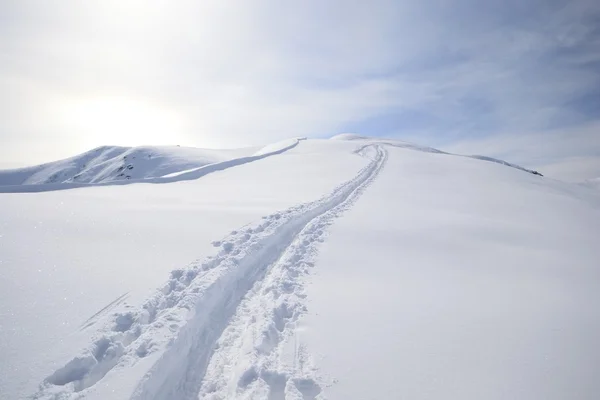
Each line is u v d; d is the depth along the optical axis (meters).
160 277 5.27
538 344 4.21
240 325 4.57
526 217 12.34
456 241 8.57
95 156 113.19
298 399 3.20
